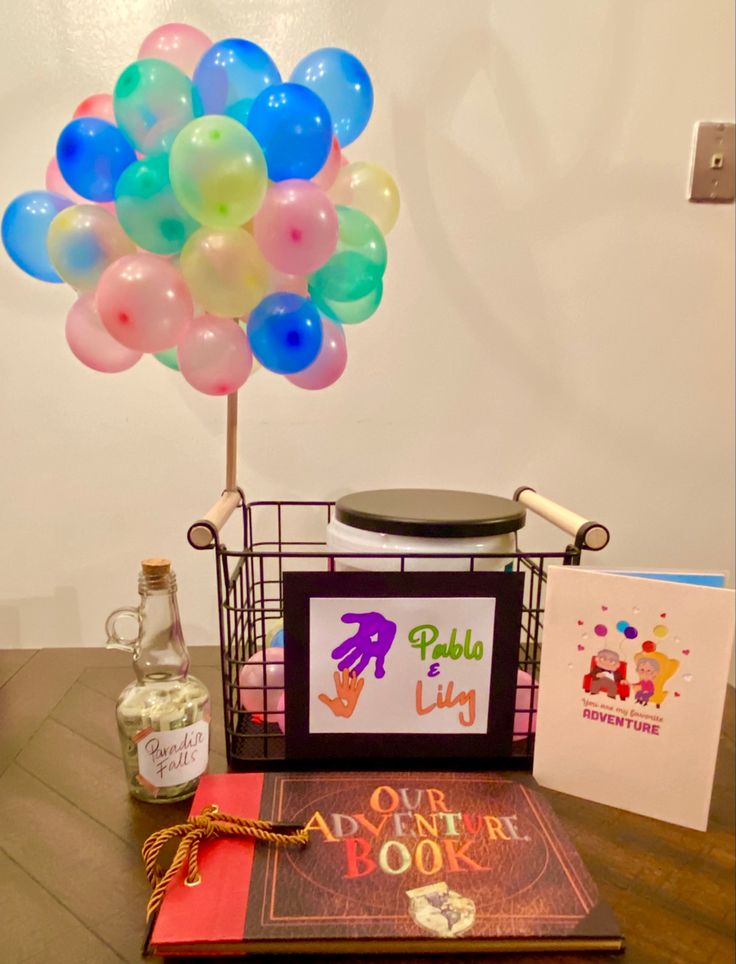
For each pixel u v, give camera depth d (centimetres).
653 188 96
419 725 60
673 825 56
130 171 56
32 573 106
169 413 101
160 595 59
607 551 106
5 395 100
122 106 57
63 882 50
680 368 101
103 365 68
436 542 60
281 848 50
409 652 59
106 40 91
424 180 95
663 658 55
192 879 47
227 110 60
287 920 44
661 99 93
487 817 54
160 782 57
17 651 91
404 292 98
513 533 65
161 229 57
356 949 43
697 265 98
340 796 56
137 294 56
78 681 82
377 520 62
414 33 91
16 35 90
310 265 59
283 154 57
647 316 100
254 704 68
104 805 58
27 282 97
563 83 93
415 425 102
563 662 58
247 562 79
